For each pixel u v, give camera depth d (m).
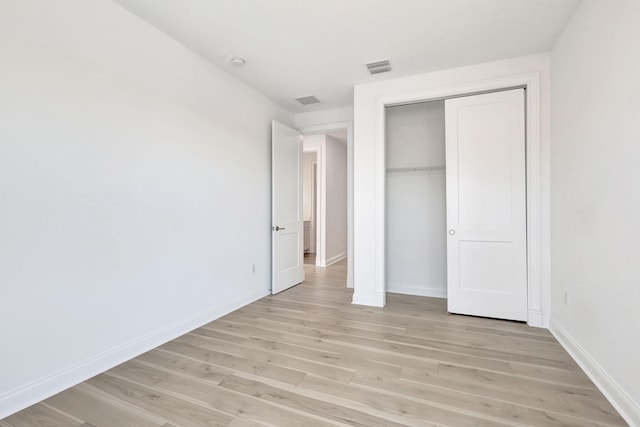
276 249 3.95
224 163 3.14
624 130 1.58
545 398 1.71
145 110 2.32
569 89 2.30
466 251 3.10
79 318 1.91
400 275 4.07
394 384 1.86
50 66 1.77
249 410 1.62
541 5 2.13
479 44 2.64
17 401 1.63
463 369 2.04
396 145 4.05
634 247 1.50
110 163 2.08
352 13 2.23
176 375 1.98
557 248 2.56
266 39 2.57
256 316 3.11
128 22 2.20
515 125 2.92
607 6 1.75
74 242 1.89
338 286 4.39
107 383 1.89
